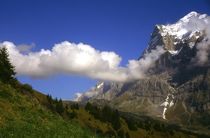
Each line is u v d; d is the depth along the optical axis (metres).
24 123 33.31
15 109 37.31
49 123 37.59
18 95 44.19
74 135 36.69
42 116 39.66
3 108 35.59
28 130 31.50
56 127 36.94
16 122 32.62
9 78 64.12
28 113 37.97
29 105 41.91
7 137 27.55
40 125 35.12
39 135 31.28
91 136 39.50
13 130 29.88
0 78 55.38
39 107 43.47
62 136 33.91
